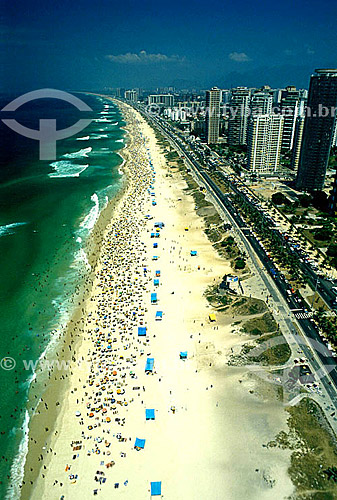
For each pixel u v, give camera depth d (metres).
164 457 97.50
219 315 150.75
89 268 185.75
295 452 96.69
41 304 158.62
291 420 105.06
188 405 111.81
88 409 110.94
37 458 98.00
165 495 89.06
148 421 106.94
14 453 99.56
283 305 153.62
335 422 103.31
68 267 186.62
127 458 97.38
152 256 198.38
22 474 94.44
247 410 109.50
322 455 95.12
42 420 108.12
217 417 107.81
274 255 195.50
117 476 93.25
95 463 96.19
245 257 193.88
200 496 88.62
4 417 109.44
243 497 88.00
